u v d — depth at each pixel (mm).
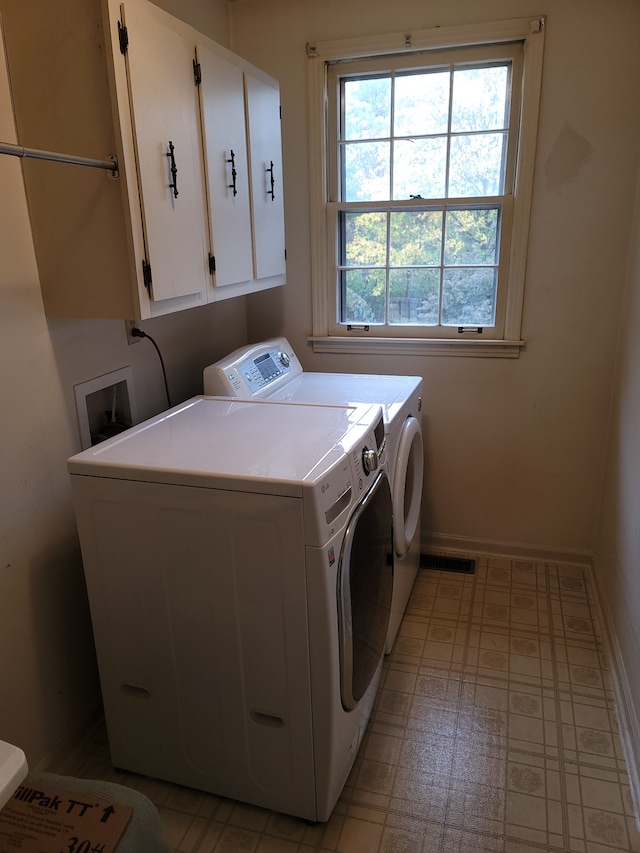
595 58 2148
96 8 1327
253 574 1353
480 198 2422
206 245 1817
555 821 1545
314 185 2551
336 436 1556
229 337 2682
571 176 2275
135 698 1605
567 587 2553
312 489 1237
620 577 2090
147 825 1125
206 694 1513
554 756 1738
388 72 2412
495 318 2537
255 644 1412
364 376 2416
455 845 1489
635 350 2076
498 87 2332
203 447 1496
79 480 1438
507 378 2561
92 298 1545
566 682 2020
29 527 1591
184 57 1619
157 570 1442
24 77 1427
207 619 1437
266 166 2164
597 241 2316
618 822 1540
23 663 1604
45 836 1075
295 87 2463
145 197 1496
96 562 1496
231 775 1577
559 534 2703
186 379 2346
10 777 710
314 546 1275
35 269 1553
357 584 1491
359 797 1626
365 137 2514
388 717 1887
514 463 2662
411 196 2525
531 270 2408
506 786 1646
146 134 1480
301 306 2736
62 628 1736
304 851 1485
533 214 2348
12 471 1525
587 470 2584
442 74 2367
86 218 1486
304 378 2412
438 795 1624
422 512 2834
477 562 2760
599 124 2201
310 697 1407
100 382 1823
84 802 1138
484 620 2344
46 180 1484
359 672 1560
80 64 1377
